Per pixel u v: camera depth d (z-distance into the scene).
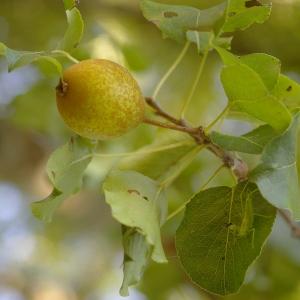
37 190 1.00
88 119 0.49
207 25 0.53
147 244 0.50
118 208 0.48
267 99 0.49
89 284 1.12
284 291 0.74
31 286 1.14
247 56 0.49
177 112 0.80
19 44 0.81
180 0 0.73
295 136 0.48
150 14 0.53
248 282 0.74
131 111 0.49
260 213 0.50
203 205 0.50
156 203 0.50
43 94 0.78
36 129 0.80
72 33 0.50
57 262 1.12
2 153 0.94
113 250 1.08
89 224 1.05
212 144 0.52
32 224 1.07
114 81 0.49
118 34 0.77
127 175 0.50
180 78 0.81
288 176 0.48
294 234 0.61
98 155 0.52
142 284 0.77
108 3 0.80
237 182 0.52
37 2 0.81
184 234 0.51
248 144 0.49
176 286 0.77
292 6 0.76
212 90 0.81
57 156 0.50
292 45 0.77
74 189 0.51
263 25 0.76
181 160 0.54
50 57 0.48
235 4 0.52
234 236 0.50
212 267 0.51
